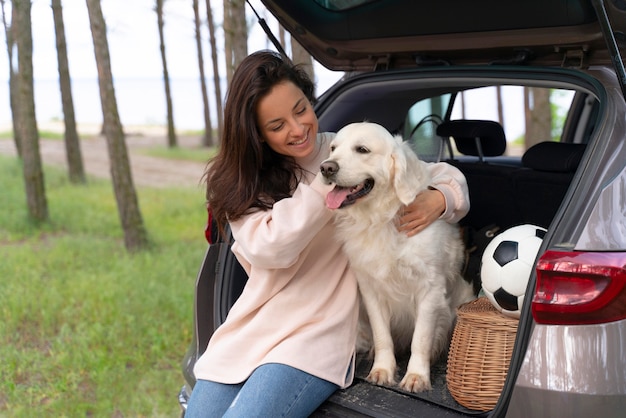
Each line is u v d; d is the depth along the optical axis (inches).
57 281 227.8
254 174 93.8
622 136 74.8
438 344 102.2
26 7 339.9
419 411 84.3
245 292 97.5
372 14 99.7
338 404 88.7
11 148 847.7
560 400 66.3
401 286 99.2
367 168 92.1
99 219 371.6
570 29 85.0
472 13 90.3
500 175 120.8
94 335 173.9
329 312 94.7
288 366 87.2
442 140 131.4
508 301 83.0
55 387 147.4
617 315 66.0
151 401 140.1
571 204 71.8
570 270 66.7
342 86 115.3
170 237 317.4
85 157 786.2
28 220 354.9
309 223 87.5
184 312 191.8
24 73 345.1
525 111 427.8
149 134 1261.1
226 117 92.7
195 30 603.2
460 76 99.1
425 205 95.3
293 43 187.3
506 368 80.4
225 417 84.4
